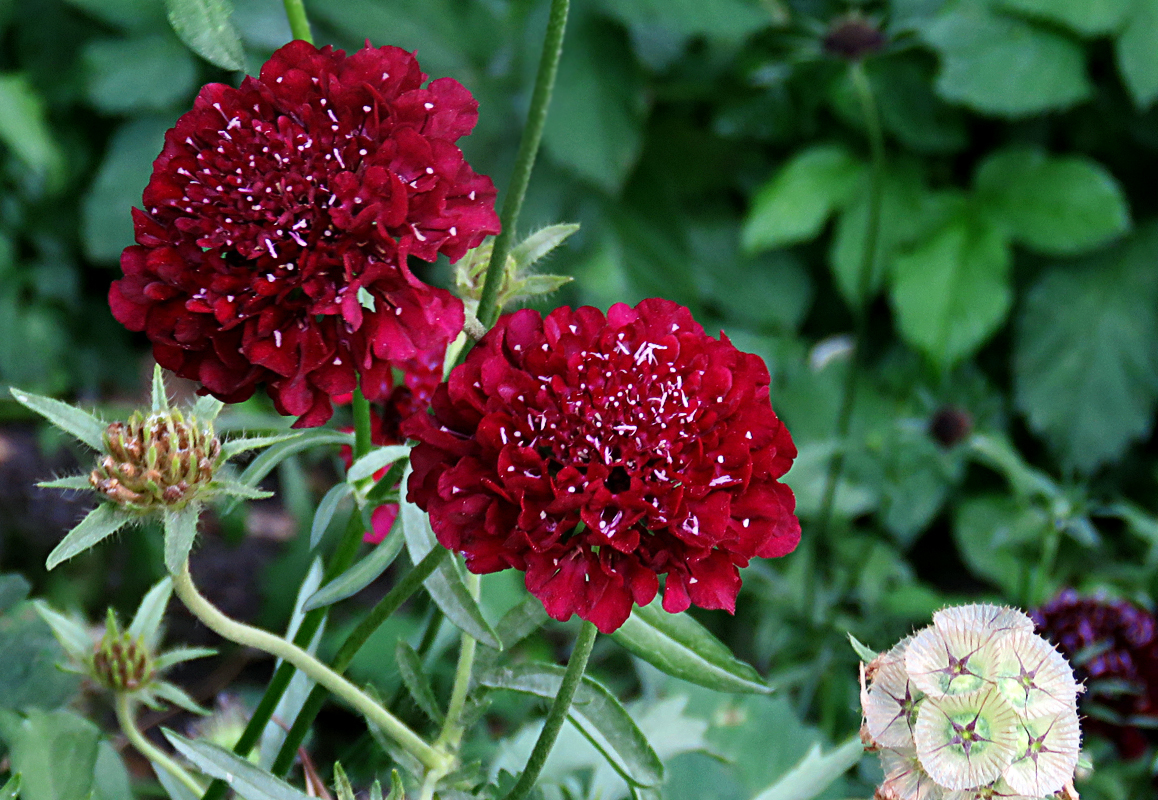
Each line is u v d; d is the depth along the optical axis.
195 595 0.53
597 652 0.76
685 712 0.66
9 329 1.07
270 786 0.53
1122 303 1.06
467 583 0.55
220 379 0.53
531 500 0.52
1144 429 1.04
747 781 0.65
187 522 0.52
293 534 0.93
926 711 0.52
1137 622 0.64
